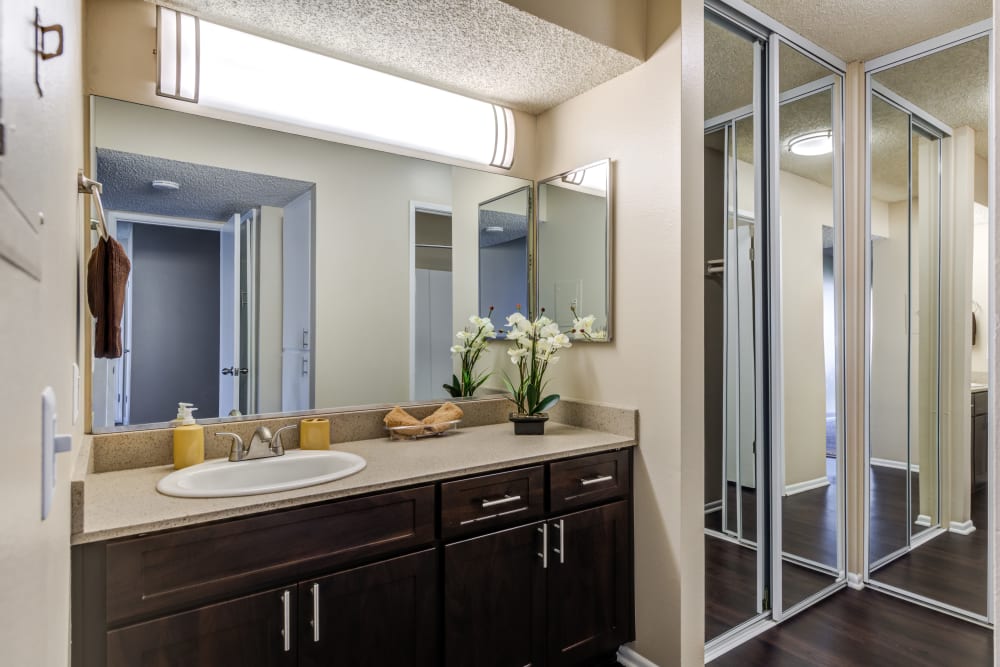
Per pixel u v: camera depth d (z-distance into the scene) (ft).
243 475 5.30
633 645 6.61
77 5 3.97
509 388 8.05
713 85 8.64
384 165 6.99
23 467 1.37
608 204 6.94
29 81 1.32
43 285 1.78
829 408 8.41
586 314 7.29
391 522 4.83
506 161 7.91
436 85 7.24
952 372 7.82
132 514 3.90
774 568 7.51
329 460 5.63
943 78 7.80
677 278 6.14
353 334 6.78
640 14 6.53
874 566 8.45
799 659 6.61
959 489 7.78
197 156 5.78
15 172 1.11
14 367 1.21
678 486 6.11
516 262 8.11
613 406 6.84
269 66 6.10
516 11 5.60
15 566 1.26
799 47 7.89
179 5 5.54
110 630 3.64
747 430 8.18
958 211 7.80
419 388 7.27
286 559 4.29
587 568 6.18
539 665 5.76
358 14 5.66
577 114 7.52
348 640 4.59
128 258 5.13
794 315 8.01
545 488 5.87
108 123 5.31
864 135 8.49
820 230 8.35
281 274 6.29
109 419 5.28
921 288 8.12
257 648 4.17
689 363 6.18
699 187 6.33
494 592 5.45
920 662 6.52
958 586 7.63
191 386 5.72
